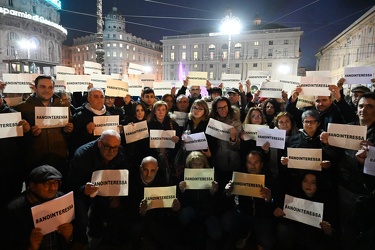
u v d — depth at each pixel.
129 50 74.19
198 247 4.00
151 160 3.81
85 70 7.26
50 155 3.84
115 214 3.88
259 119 4.60
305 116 3.84
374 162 2.90
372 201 2.94
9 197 3.55
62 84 5.88
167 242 4.01
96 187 3.29
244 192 3.86
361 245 3.12
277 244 3.87
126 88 5.54
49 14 57.66
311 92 4.64
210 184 4.04
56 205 2.74
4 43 46.47
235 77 7.18
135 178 4.00
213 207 4.16
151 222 3.97
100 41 13.60
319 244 3.60
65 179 4.04
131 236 3.92
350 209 3.31
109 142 3.32
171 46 65.88
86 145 3.67
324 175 3.65
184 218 4.04
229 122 4.58
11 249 2.68
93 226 3.88
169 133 4.52
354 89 5.13
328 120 4.38
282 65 58.25
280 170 4.15
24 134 3.74
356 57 40.44
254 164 3.92
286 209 3.65
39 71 28.09
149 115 4.91
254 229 3.94
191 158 4.12
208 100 6.39
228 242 4.02
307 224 3.65
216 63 62.56
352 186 3.30
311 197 3.66
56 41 60.22
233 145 4.36
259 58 59.50
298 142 3.89
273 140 4.02
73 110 5.60
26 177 3.83
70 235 2.85
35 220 2.61
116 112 5.45
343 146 3.31
